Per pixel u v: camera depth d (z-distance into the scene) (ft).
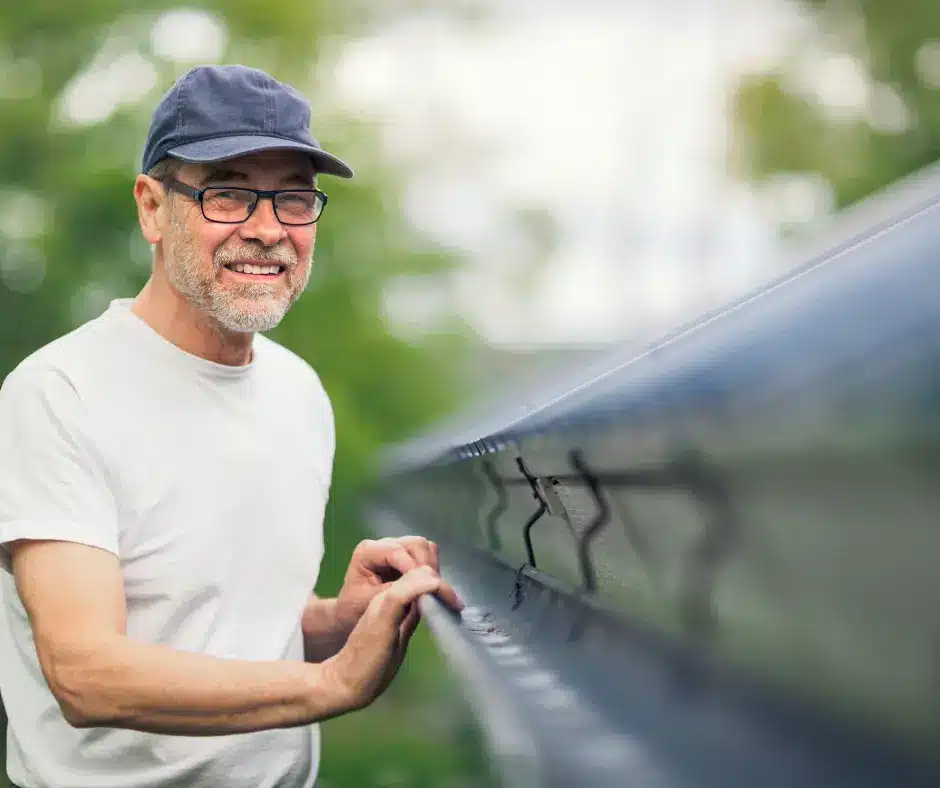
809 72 59.21
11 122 36.50
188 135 6.49
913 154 56.65
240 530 6.86
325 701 5.44
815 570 2.15
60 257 35.86
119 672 5.49
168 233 6.64
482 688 4.03
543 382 7.33
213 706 5.43
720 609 2.84
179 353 6.75
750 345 2.35
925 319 1.54
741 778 2.47
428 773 32.99
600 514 4.11
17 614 6.79
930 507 1.59
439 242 41.22
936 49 57.47
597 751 3.07
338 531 33.14
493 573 7.00
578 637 4.17
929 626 1.72
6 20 37.40
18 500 6.09
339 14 41.88
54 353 6.53
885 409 1.56
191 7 39.19
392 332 40.16
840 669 2.10
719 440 2.42
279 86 6.64
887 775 1.94
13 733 6.98
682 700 3.01
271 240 6.48
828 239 2.78
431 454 9.99
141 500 6.47
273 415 7.25
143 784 6.75
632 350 4.39
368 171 41.16
